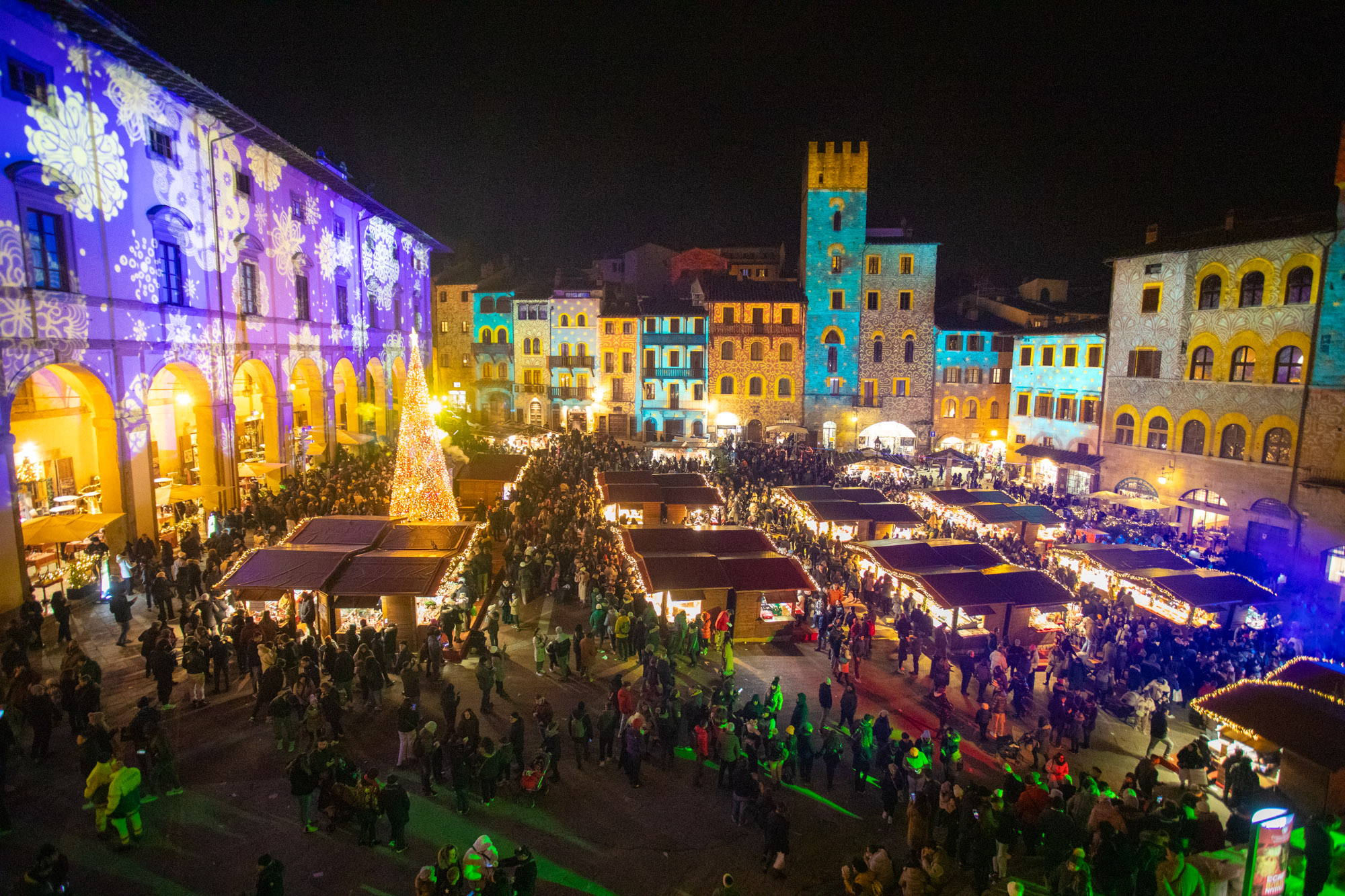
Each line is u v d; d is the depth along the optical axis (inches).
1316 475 1266.0
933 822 547.8
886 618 1044.5
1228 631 922.7
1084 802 541.3
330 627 799.1
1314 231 1252.5
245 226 1301.7
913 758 586.6
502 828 554.6
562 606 1016.9
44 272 869.2
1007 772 587.5
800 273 2652.6
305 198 1534.2
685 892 499.8
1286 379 1326.3
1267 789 600.4
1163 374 1581.0
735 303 2484.0
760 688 823.7
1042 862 553.6
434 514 1087.0
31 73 848.9
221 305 1221.7
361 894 474.9
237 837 519.8
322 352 1617.9
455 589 938.1
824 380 2493.8
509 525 1261.1
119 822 489.1
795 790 631.8
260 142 1332.4
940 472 1899.6
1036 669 891.4
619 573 1039.6
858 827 582.2
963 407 2459.4
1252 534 1379.2
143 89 1026.7
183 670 749.9
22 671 607.2
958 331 2434.8
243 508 1190.9
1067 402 1923.0
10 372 820.6
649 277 2942.9
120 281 985.5
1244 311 1397.6
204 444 1203.2
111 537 999.6
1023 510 1333.7
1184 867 458.3
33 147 843.4
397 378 2123.5
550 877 508.1
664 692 707.4
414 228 2105.1
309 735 597.9
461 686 773.9
